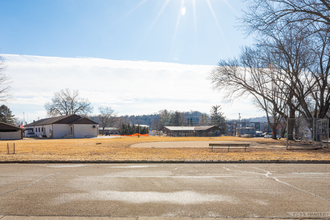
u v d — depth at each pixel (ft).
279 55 86.22
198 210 17.03
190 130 246.47
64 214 16.24
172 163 40.73
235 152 56.75
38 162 41.37
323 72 86.33
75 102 240.94
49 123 181.06
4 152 57.11
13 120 311.27
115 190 22.44
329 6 48.34
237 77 113.91
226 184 24.81
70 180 26.86
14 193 21.38
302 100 92.58
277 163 40.75
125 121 476.13
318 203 18.52
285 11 53.98
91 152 56.03
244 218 15.57
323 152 57.21
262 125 450.71
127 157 45.68
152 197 20.16
